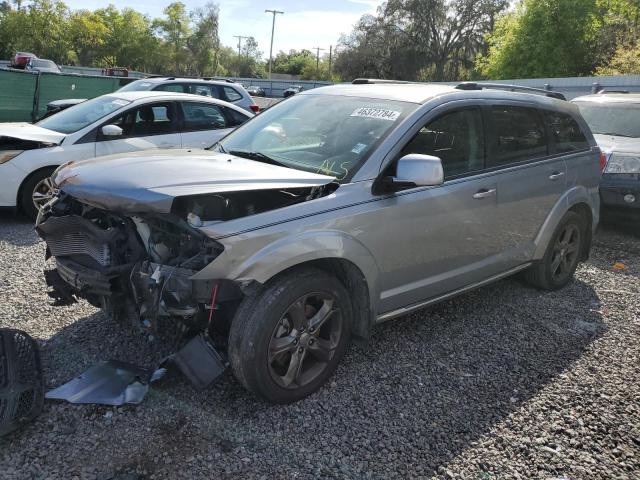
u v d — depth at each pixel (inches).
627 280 226.5
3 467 103.3
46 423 116.0
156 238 122.9
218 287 116.5
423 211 144.8
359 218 131.2
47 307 169.8
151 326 119.0
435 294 157.9
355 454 113.3
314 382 131.6
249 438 116.0
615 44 1190.3
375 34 2287.2
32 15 2181.3
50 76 571.2
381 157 138.5
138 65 2802.7
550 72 1310.3
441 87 169.9
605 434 123.9
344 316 134.3
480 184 160.2
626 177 280.2
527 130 182.9
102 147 287.6
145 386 127.0
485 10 2140.7
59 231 133.4
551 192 188.2
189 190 112.3
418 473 108.9
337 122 153.8
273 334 120.6
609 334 174.2
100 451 109.3
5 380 113.3
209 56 3085.6
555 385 142.9
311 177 129.6
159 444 112.3
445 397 135.0
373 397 133.3
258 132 165.9
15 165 266.4
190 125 320.8
